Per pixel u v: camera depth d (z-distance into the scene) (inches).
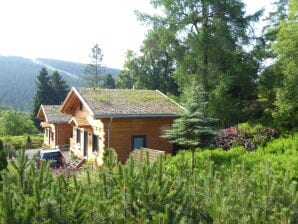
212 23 991.0
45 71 2859.3
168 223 216.1
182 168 299.7
